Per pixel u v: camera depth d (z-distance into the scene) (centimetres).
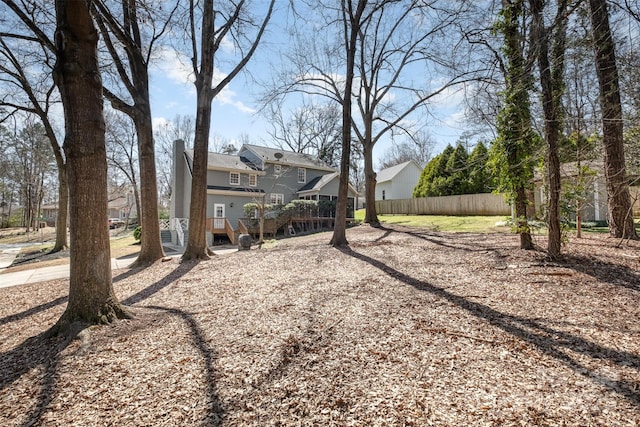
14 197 4175
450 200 2080
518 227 679
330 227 2075
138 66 897
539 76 596
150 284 636
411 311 411
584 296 432
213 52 940
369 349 313
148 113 920
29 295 631
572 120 650
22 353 332
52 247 1798
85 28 383
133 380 273
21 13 715
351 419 215
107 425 218
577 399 226
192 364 296
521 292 461
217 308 456
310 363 290
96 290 391
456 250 791
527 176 654
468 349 307
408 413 218
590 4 612
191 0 951
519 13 614
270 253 924
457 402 228
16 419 229
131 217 4506
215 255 985
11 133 2709
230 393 249
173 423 217
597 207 1210
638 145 688
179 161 2247
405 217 2062
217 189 2047
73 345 336
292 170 2484
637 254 601
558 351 294
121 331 370
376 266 680
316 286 546
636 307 387
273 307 447
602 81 698
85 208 386
